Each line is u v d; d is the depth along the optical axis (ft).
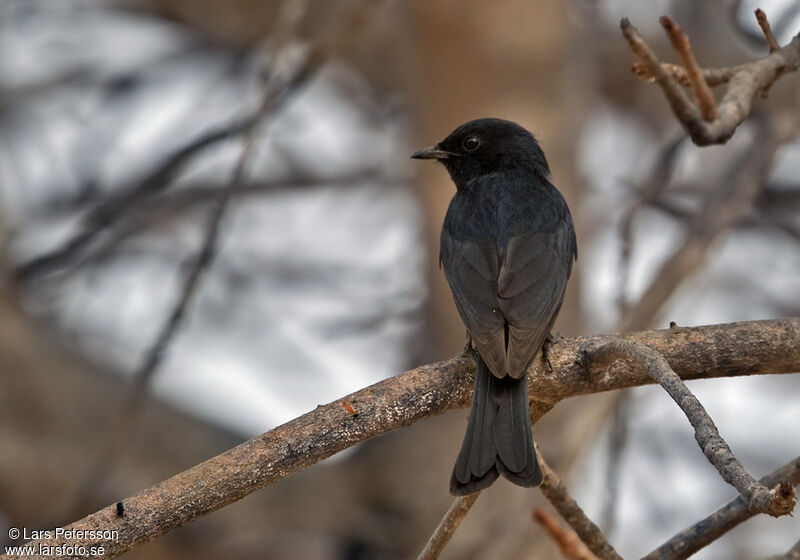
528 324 26.78
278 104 37.99
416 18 43.73
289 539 50.39
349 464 46.55
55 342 47.83
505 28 43.32
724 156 54.49
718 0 58.95
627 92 63.05
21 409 45.68
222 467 21.65
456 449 44.98
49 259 46.29
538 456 23.93
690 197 54.34
